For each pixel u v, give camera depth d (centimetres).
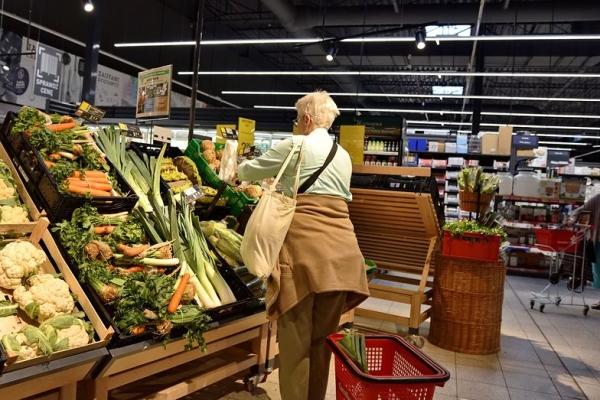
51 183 238
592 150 2912
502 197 941
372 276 455
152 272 243
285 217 227
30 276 208
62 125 277
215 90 1936
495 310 420
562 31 1560
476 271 413
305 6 1362
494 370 378
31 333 180
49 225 236
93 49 1152
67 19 1263
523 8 1180
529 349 441
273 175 251
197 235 285
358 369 193
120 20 1381
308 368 237
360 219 469
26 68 1180
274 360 339
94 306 212
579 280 713
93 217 240
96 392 207
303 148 239
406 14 1258
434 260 477
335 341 223
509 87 2195
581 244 687
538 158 1275
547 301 664
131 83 1509
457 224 432
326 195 240
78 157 271
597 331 522
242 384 315
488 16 1205
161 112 427
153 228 267
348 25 1350
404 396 187
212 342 260
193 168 351
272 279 233
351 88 2145
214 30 1733
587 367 400
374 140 773
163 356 229
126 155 321
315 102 256
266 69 2283
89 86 1152
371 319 519
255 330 296
